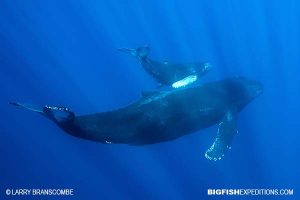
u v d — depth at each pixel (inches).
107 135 519.2
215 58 1128.8
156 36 1301.7
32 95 1102.4
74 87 1110.4
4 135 1034.1
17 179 942.4
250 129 896.9
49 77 1170.6
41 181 934.4
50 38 1347.2
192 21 1344.7
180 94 582.2
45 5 1401.3
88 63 1209.4
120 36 1333.7
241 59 1106.1
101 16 1407.5
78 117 512.7
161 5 1393.9
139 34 1330.0
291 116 916.6
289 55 1110.4
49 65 1216.2
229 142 576.4
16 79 1168.8
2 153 995.3
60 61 1225.4
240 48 1160.8
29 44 1322.6
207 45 1204.5
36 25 1390.3
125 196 878.4
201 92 610.2
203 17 1348.4
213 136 854.5
